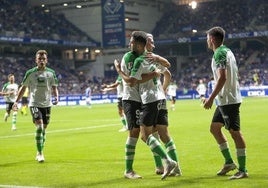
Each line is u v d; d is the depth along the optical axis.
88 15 74.62
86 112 38.12
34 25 69.62
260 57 72.62
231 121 8.56
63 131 20.91
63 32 73.00
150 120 8.55
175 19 80.00
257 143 14.07
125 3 73.38
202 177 8.84
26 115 36.50
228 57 8.46
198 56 77.50
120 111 20.05
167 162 8.49
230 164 8.99
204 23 76.88
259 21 72.88
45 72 11.79
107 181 8.66
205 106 8.34
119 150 13.49
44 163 11.21
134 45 8.72
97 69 76.62
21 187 8.18
